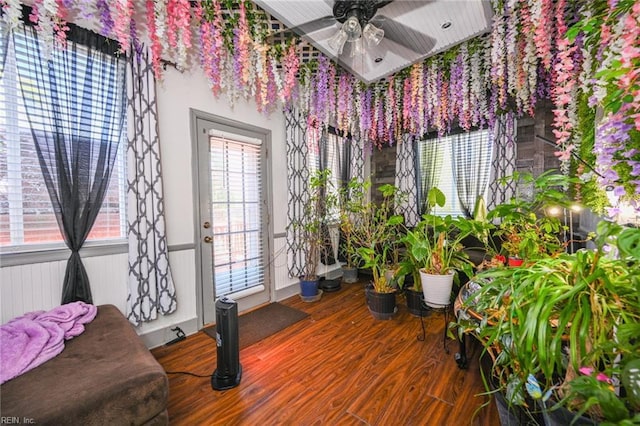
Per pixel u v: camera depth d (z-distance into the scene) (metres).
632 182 0.90
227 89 2.49
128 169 1.84
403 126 3.77
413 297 2.45
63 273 1.63
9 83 1.48
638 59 0.75
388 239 2.86
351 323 2.38
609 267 0.68
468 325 1.08
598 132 1.10
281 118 3.11
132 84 1.86
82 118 1.68
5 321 1.43
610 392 0.53
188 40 1.84
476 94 2.87
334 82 2.94
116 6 1.59
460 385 1.52
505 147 3.22
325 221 3.36
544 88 2.60
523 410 0.83
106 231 1.85
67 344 1.24
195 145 2.31
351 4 1.70
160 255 2.00
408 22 1.94
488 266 1.74
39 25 1.45
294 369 1.71
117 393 0.94
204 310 2.38
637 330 0.56
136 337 1.36
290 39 2.23
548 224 1.58
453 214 3.76
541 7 1.60
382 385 1.54
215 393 1.49
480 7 1.80
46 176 1.55
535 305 0.65
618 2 0.82
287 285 3.18
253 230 2.81
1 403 0.86
